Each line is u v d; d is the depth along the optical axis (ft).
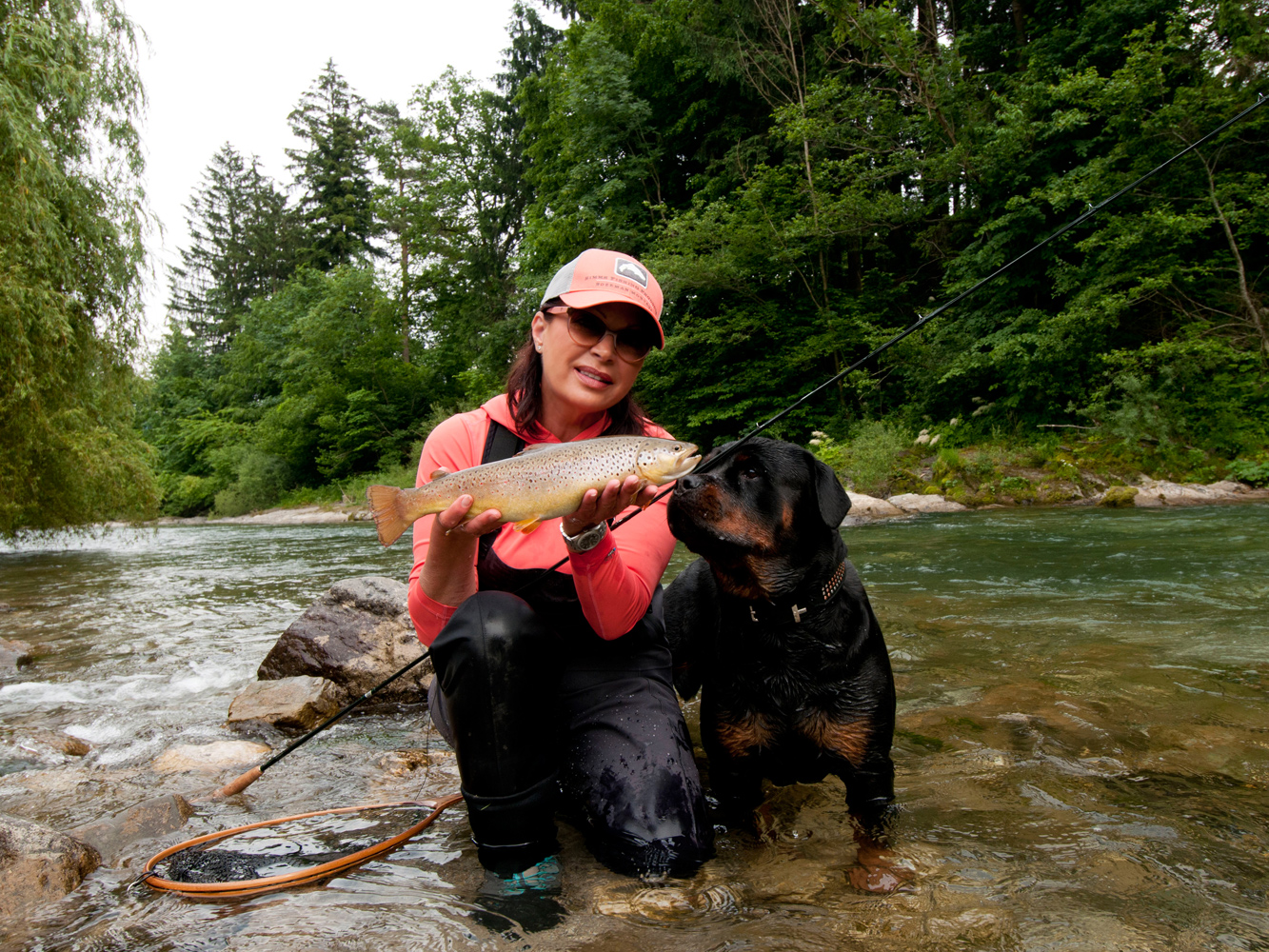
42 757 10.73
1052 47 65.31
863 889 6.23
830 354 71.26
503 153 114.73
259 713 12.10
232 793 8.87
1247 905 5.82
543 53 111.04
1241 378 52.08
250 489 119.34
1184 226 50.24
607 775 7.05
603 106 77.66
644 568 7.72
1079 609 17.87
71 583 33.96
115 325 37.09
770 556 8.02
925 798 8.16
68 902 6.34
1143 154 54.54
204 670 16.12
